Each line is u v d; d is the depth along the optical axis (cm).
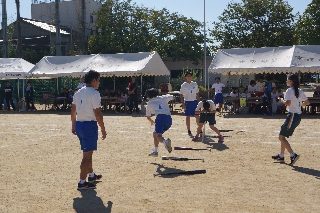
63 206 611
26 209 599
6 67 2670
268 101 2039
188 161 925
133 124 1722
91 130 695
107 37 4122
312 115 2020
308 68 2028
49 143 1229
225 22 4459
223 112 2253
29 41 5025
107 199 642
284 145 884
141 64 2411
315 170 823
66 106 2623
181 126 1620
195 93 1325
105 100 2395
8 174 825
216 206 595
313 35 4256
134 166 881
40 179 781
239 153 1014
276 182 730
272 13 4344
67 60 2619
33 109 2645
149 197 647
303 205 597
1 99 2930
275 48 2206
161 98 950
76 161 950
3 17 3591
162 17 4306
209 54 4462
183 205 602
